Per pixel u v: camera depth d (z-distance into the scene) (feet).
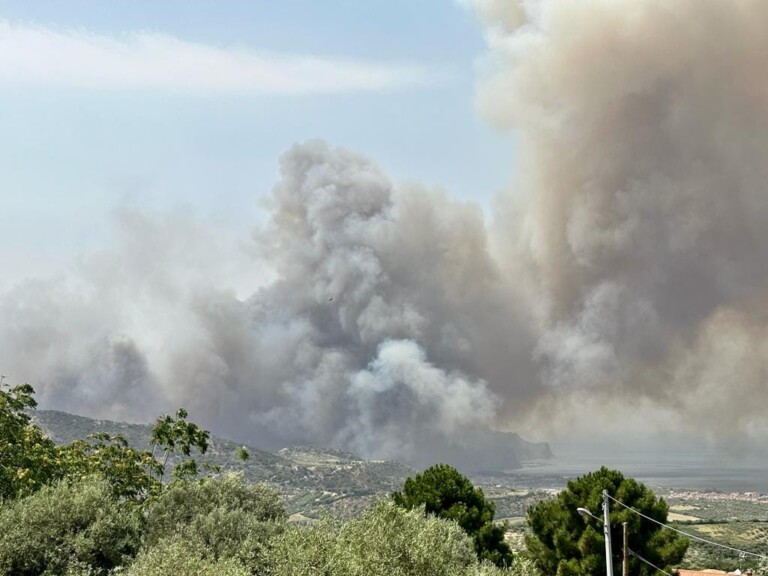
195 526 84.33
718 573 185.57
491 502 144.36
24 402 140.05
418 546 73.92
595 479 128.16
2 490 119.03
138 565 69.31
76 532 82.12
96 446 160.04
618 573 117.70
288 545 72.79
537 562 127.34
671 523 126.11
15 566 76.69
